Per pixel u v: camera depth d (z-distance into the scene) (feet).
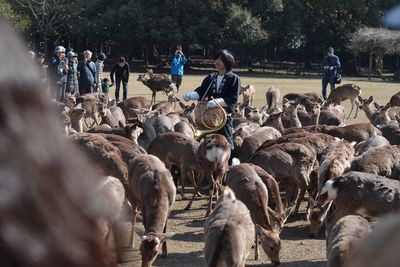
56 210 2.65
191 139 43.86
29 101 2.72
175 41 191.11
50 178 2.68
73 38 203.72
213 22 192.13
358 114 99.96
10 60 2.71
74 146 2.99
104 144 38.63
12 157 2.61
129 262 4.90
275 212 33.06
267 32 199.72
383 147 39.17
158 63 210.38
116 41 196.65
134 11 189.67
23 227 2.56
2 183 2.57
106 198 3.42
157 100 113.70
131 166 33.91
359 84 160.97
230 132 39.37
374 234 2.85
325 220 35.47
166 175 32.35
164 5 191.11
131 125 50.93
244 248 25.99
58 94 74.74
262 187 32.83
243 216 26.91
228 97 37.24
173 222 39.32
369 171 37.47
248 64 210.18
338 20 208.64
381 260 2.74
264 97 119.65
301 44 211.20
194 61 221.66
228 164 39.55
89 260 2.66
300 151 41.32
